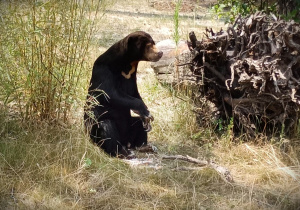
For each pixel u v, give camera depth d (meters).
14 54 5.71
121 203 4.82
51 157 5.32
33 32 5.59
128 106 5.69
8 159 5.20
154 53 5.62
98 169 5.27
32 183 5.00
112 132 5.70
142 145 6.04
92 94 5.77
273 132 6.04
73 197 4.90
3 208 4.63
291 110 5.90
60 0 5.74
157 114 6.77
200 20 12.33
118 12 12.74
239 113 6.06
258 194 5.13
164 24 11.78
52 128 5.68
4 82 5.74
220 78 6.08
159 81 7.89
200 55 6.14
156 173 5.34
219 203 4.95
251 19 5.98
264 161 5.72
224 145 6.00
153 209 4.80
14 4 5.95
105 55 5.75
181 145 6.14
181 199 4.97
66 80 5.88
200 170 5.43
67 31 5.78
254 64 5.72
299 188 5.19
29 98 5.77
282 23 5.82
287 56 5.77
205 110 6.38
